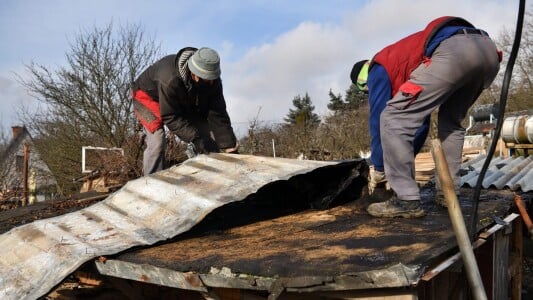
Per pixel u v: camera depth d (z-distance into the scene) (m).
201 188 3.18
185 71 3.98
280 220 3.06
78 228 2.96
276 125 17.81
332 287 1.75
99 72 15.91
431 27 2.73
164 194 3.25
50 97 15.99
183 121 4.27
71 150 16.12
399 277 1.64
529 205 4.16
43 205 5.22
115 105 16.09
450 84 2.64
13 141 21.23
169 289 2.83
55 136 16.45
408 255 1.83
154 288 2.83
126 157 10.44
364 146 16.97
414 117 2.69
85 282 3.19
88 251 2.47
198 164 3.75
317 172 3.36
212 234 2.78
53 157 16.44
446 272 2.20
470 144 10.47
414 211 2.72
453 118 3.12
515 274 3.41
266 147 16.53
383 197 3.18
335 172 3.33
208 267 2.05
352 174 3.28
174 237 2.64
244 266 1.97
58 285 2.32
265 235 2.63
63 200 5.55
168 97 4.09
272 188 3.47
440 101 2.71
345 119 18.53
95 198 5.38
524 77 19.02
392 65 2.84
